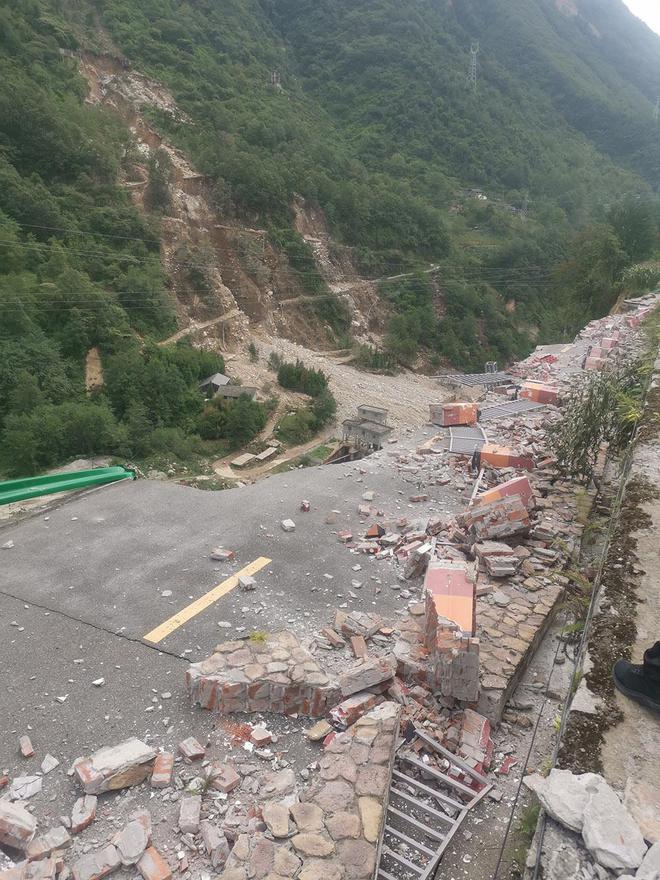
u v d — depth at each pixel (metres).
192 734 6.08
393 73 99.50
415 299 60.84
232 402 34.22
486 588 7.92
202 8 82.12
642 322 25.11
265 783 5.51
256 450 32.47
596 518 9.72
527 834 4.89
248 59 80.56
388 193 67.38
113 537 9.89
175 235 45.34
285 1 111.62
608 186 99.38
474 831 5.09
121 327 34.84
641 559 5.58
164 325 39.47
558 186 92.88
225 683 6.20
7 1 52.69
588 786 3.47
